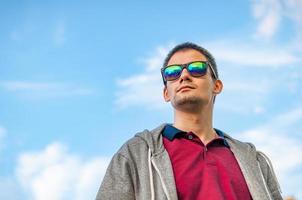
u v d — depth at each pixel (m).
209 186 3.67
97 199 3.61
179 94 4.21
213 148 4.15
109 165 3.84
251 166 4.12
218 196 3.60
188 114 4.27
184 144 4.00
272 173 4.37
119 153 3.91
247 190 3.87
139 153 3.87
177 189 3.62
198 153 3.93
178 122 4.34
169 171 3.68
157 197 3.53
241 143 4.45
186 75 4.27
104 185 3.67
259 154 4.47
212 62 4.61
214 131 4.48
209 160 3.91
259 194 3.85
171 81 4.35
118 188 3.62
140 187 3.64
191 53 4.49
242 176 3.98
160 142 4.00
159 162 3.74
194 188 3.64
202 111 4.26
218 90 4.60
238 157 4.15
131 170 3.74
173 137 4.04
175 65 4.34
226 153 4.16
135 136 4.11
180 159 3.86
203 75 4.31
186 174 3.72
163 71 4.49
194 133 4.16
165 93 4.59
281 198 4.24
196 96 4.18
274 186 4.29
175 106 4.31
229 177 3.83
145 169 3.70
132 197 3.61
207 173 3.77
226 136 4.48
